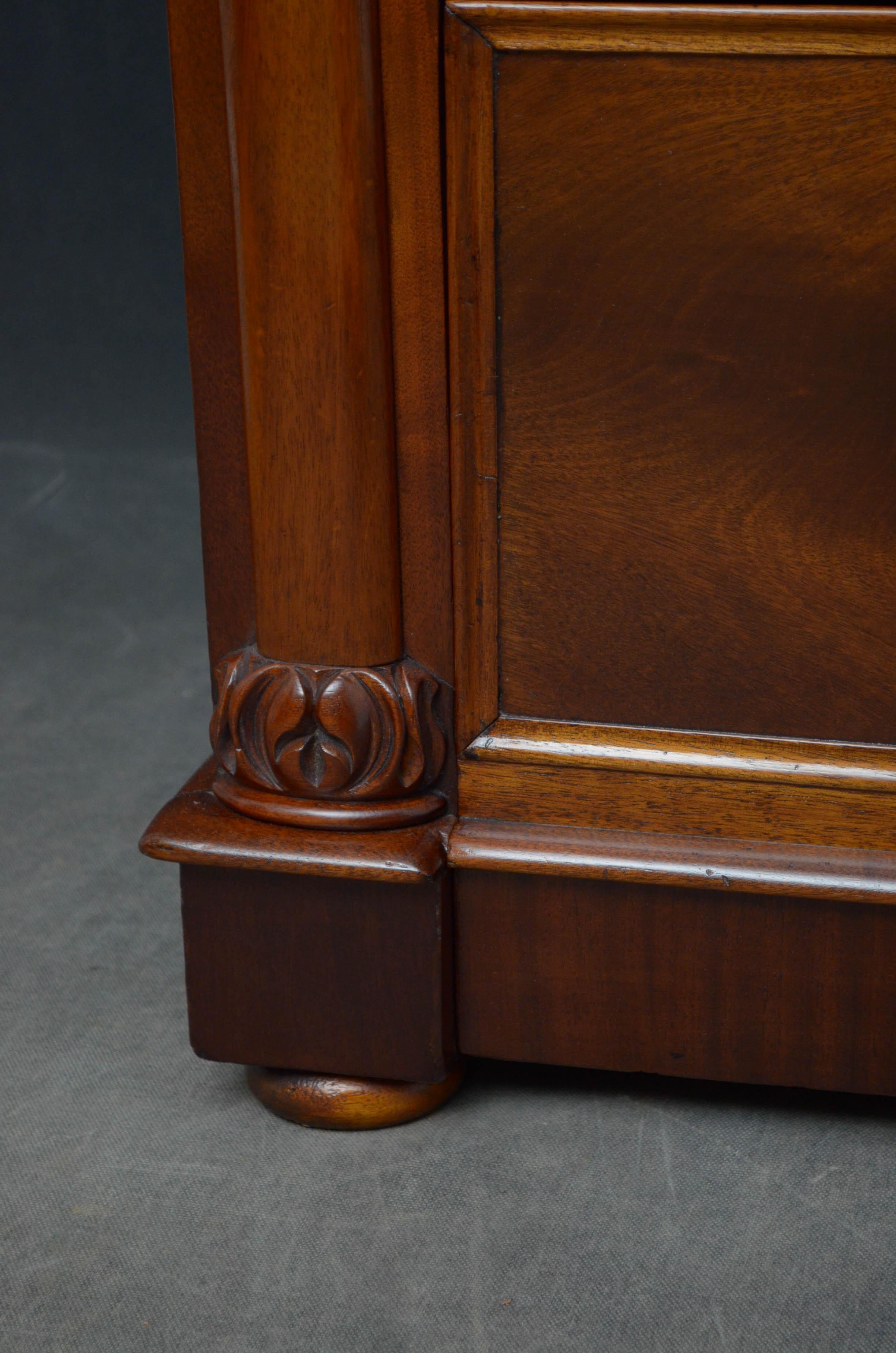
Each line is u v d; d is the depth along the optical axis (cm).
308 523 157
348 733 159
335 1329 153
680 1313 153
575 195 151
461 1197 160
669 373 153
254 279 154
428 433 156
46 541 296
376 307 154
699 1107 166
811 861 158
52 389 363
